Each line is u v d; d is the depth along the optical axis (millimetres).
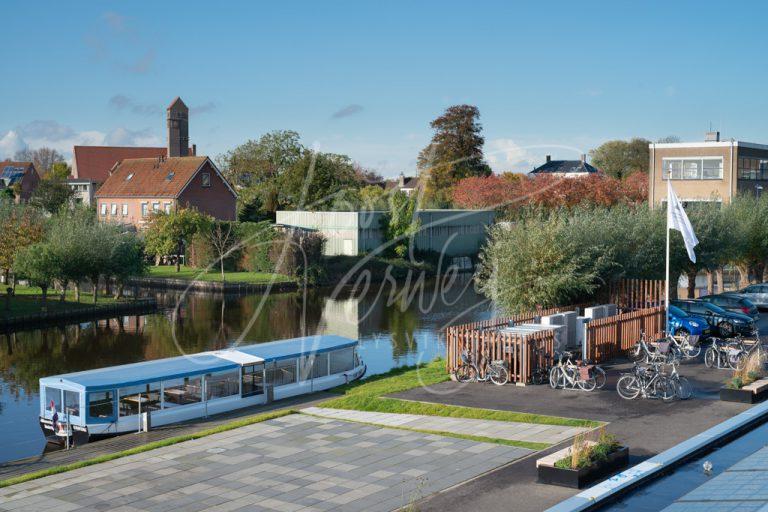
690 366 25375
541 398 21172
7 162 135875
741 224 44500
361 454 16797
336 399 22375
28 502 14305
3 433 24484
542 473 14125
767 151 64688
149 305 54531
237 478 15430
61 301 52719
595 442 14945
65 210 62969
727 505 12453
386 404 21203
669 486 13695
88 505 14078
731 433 16922
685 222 28547
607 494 12938
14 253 50938
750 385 20594
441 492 13961
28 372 34625
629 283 32250
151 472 16016
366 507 13469
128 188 86938
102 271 52438
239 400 25297
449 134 82062
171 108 103438
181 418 23781
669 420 18391
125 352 39188
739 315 30875
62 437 22672
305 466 16078
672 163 63125
